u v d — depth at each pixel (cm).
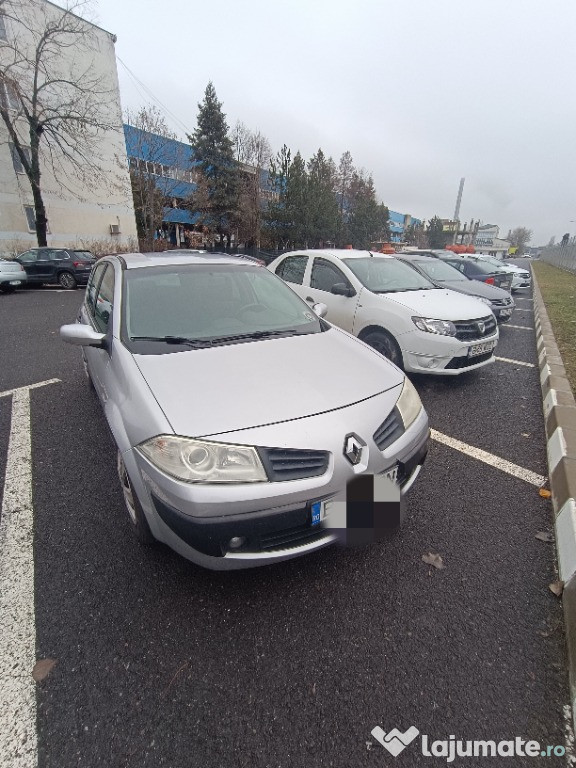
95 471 292
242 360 221
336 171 4672
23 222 2122
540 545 226
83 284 1480
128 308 258
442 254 1195
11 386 463
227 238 2945
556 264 3462
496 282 1060
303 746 134
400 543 226
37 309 1016
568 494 242
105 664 159
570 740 137
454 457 321
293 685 152
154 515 182
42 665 158
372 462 186
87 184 2150
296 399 190
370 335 475
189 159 2788
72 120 1848
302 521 173
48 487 273
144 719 141
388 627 176
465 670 159
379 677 156
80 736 136
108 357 243
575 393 412
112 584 197
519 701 148
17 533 230
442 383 493
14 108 1819
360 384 212
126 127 2562
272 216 2806
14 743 134
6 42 1797
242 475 164
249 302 296
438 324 427
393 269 544
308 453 173
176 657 162
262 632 173
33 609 183
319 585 197
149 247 2583
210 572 204
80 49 2142
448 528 239
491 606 187
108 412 216
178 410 178
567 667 160
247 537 168
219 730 138
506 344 716
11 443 331
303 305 316
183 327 254
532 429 371
